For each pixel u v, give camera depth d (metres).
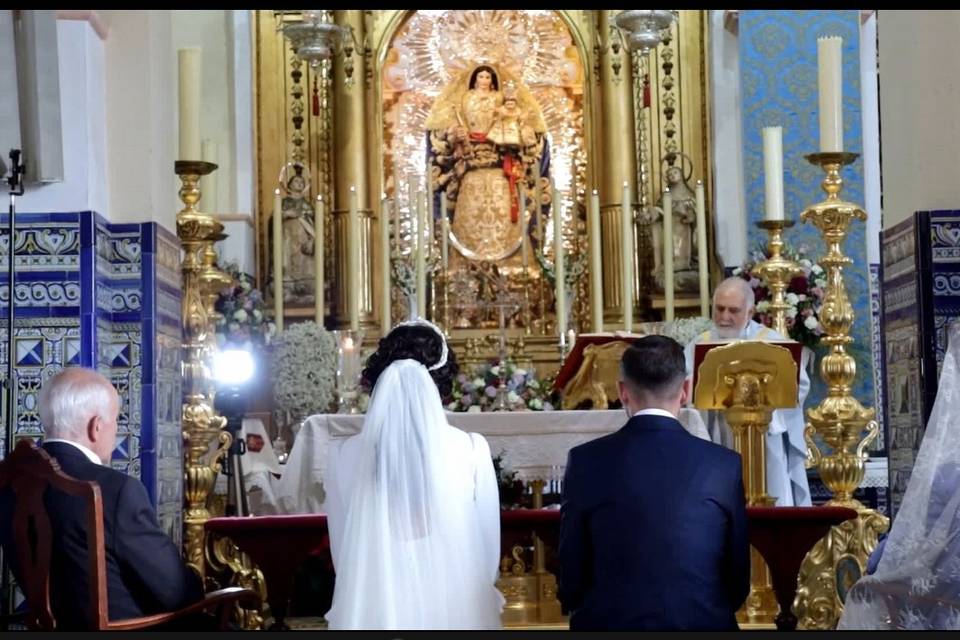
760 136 17.81
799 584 10.25
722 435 12.41
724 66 19.00
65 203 10.37
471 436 7.69
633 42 15.90
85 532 7.30
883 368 10.93
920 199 10.38
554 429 11.33
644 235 19.06
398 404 7.47
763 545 9.87
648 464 7.01
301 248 19.00
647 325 17.44
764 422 10.66
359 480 7.43
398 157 19.67
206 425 11.18
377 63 19.66
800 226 17.48
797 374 10.65
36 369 10.20
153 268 10.62
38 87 10.16
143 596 7.50
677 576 6.84
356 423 11.21
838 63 11.06
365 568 7.24
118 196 10.79
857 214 10.98
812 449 11.09
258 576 10.21
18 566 7.28
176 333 11.26
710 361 10.51
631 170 19.33
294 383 15.20
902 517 6.73
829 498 15.78
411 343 7.80
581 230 19.47
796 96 17.84
